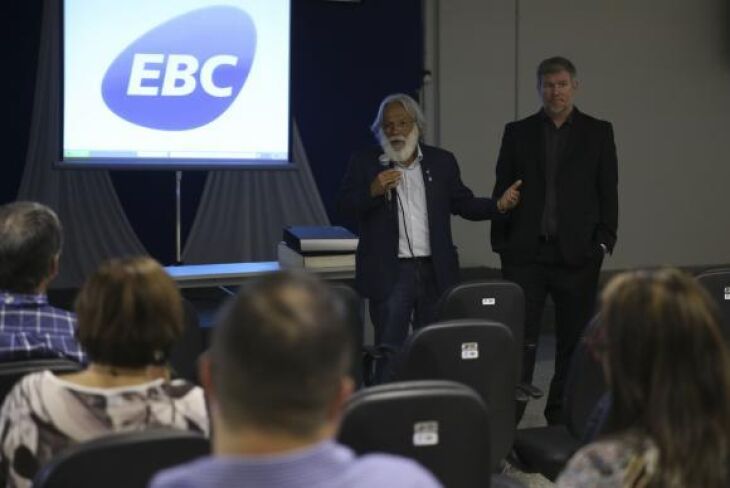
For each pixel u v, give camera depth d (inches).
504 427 115.1
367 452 74.6
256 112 222.1
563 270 170.9
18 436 69.3
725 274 135.7
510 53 314.7
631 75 327.9
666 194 337.1
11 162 264.4
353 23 290.2
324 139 292.5
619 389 59.0
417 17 295.9
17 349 90.0
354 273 176.7
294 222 294.2
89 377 71.7
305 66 287.3
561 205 168.7
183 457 61.9
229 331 40.8
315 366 40.0
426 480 42.6
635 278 59.7
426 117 306.0
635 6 325.7
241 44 219.1
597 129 170.6
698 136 338.6
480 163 315.6
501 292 135.9
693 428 55.9
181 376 129.0
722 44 337.4
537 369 216.7
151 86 213.2
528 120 173.5
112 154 212.1
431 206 162.4
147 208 280.1
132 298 70.2
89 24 207.5
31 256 92.6
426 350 107.2
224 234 288.5
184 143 217.0
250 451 40.1
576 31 320.2
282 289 42.2
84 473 59.6
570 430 117.3
